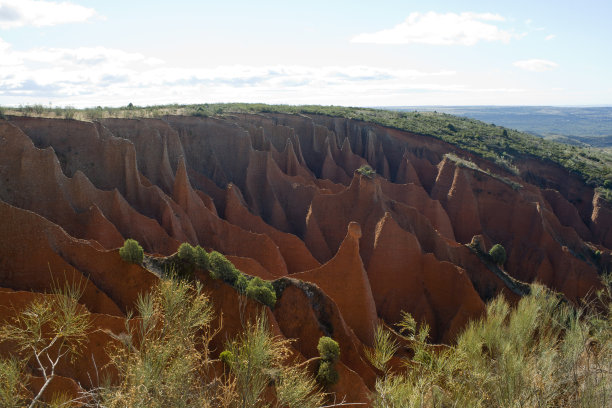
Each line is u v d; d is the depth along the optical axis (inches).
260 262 1759.4
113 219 1636.3
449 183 2682.1
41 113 2021.4
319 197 2113.7
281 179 2448.3
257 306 976.9
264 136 2810.0
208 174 2546.8
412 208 1988.2
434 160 3211.1
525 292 1705.2
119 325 914.1
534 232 2357.3
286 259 1873.8
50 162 1596.9
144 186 1905.8
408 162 2952.8
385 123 3523.6
